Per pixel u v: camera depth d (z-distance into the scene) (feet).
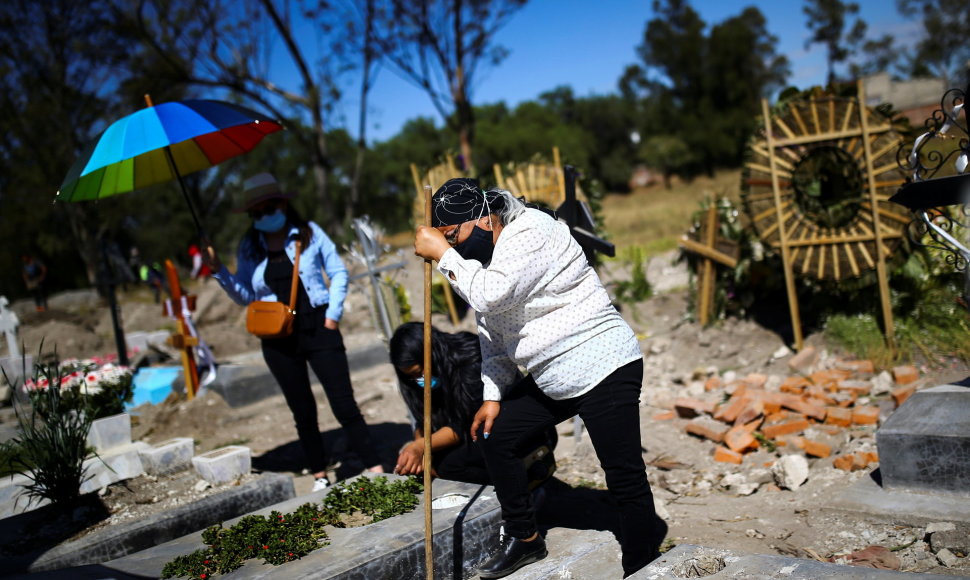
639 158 226.99
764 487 14.42
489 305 9.18
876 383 18.86
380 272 17.38
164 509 13.88
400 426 21.36
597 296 9.69
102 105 91.50
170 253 145.79
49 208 118.42
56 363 15.20
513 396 10.32
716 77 208.23
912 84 82.64
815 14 180.65
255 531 10.73
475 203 9.85
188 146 15.76
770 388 20.51
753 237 24.97
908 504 12.00
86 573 10.13
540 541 10.83
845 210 22.31
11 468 14.26
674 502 14.25
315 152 83.82
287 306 15.01
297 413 15.74
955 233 14.98
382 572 9.91
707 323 25.94
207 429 22.66
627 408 9.49
